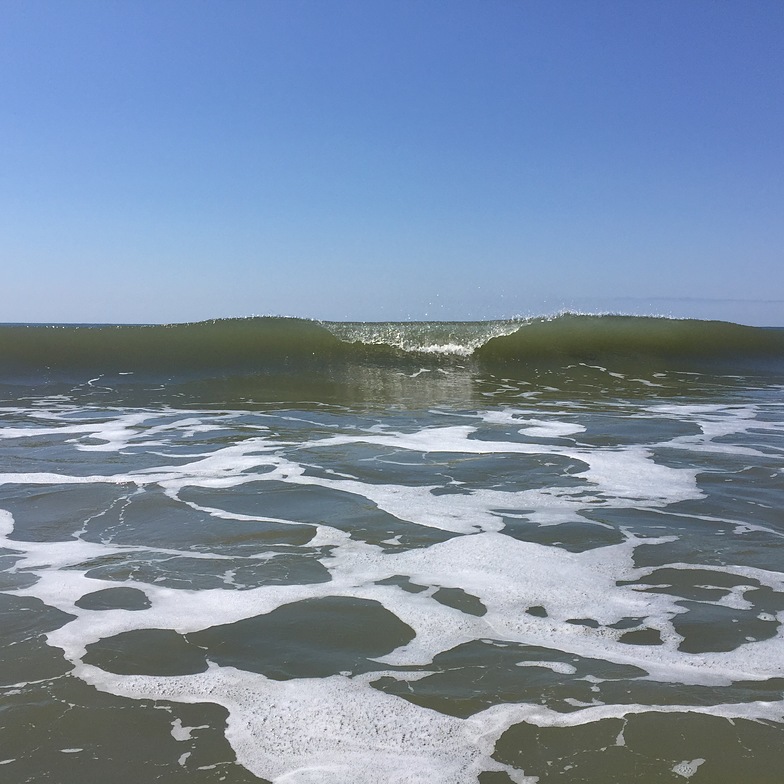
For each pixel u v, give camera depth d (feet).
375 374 44.62
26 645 10.52
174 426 28.99
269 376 43.73
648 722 8.56
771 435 27.04
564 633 10.99
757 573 13.43
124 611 11.75
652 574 13.37
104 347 48.03
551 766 7.78
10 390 39.14
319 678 9.64
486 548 14.74
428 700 9.09
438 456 23.34
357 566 13.78
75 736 8.30
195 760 7.88
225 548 14.82
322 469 21.54
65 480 20.26
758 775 7.61
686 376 45.55
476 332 51.47
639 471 21.36
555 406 34.60
